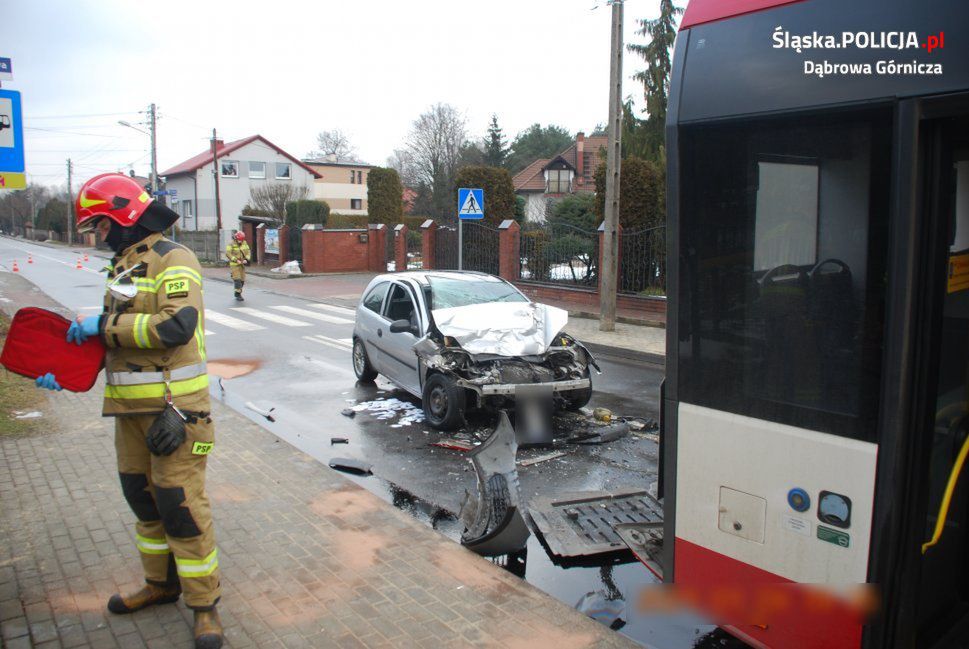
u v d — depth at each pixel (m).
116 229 3.24
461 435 7.60
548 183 54.41
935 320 2.57
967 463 3.04
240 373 10.97
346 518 4.96
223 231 44.22
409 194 66.44
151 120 45.66
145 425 3.28
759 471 2.89
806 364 2.73
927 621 2.96
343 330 15.45
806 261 2.72
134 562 4.23
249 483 5.64
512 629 3.56
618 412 8.64
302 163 63.56
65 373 3.19
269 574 4.13
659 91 34.25
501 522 4.48
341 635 3.49
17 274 30.22
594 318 16.88
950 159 2.55
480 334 7.98
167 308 3.12
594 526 5.08
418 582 4.04
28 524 4.77
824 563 2.70
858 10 2.57
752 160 2.87
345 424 8.11
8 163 7.44
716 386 3.03
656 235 17.44
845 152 2.60
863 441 2.57
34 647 3.33
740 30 2.94
